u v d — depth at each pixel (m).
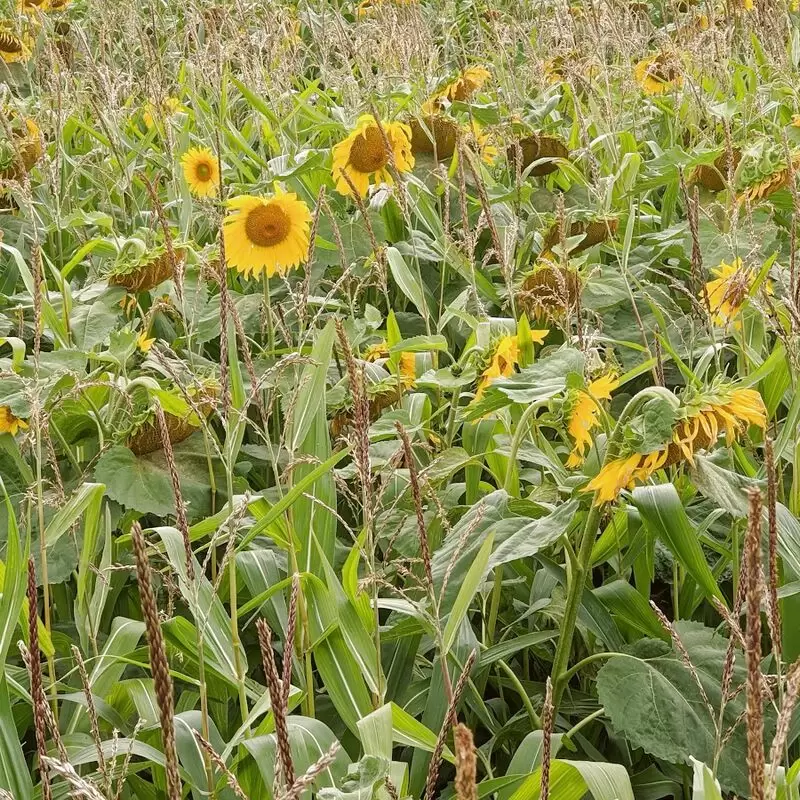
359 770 1.34
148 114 5.68
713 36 5.61
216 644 1.97
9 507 1.72
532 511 2.28
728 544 2.66
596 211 4.00
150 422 2.42
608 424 2.08
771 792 1.01
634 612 2.30
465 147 3.27
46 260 3.81
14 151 3.77
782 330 2.37
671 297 3.77
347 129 4.79
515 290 3.29
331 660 1.95
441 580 2.06
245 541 1.94
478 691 2.32
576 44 6.11
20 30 6.70
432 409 3.15
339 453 2.01
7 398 2.33
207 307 3.10
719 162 4.03
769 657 2.15
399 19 6.82
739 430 1.87
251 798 1.82
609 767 1.65
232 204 3.05
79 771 1.99
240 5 6.62
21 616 1.90
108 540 2.28
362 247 3.87
